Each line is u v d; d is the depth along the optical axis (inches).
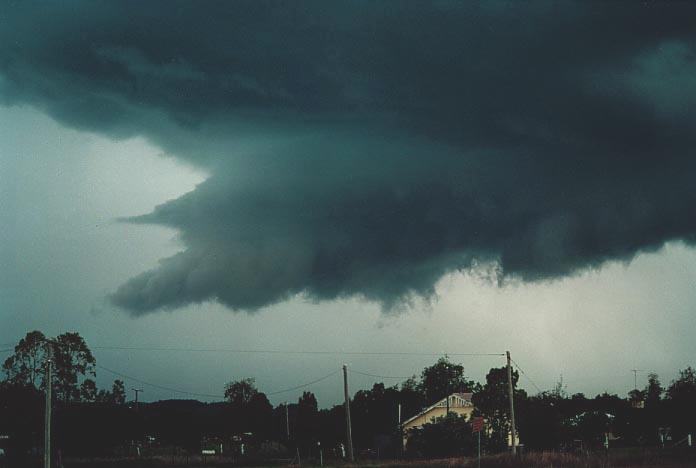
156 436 3996.1
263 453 3934.5
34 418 3255.4
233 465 2940.5
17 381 3348.9
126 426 3437.5
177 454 3846.0
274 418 4451.3
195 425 4045.3
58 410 3331.7
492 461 2037.4
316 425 3880.4
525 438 2851.9
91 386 3476.9
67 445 3326.8
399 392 4862.2
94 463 3051.2
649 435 3420.3
